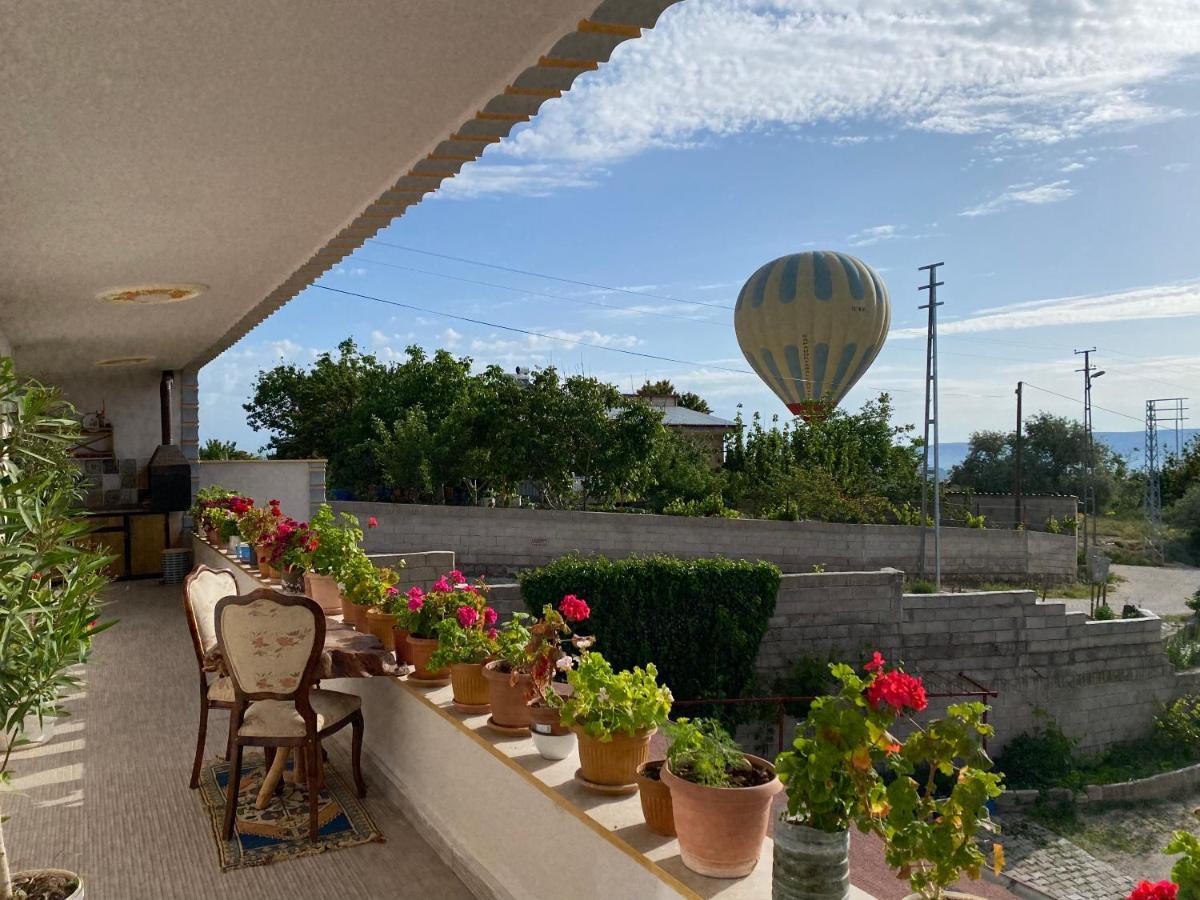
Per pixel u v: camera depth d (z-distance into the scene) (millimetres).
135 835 3953
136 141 3166
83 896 2953
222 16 2332
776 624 14969
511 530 17984
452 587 4223
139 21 2314
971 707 1883
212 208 4121
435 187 4152
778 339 27031
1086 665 16359
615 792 2750
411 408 27375
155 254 4883
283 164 3584
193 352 10070
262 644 3809
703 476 25969
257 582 6730
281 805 4254
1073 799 14430
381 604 4605
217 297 6453
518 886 3143
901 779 1849
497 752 3227
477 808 3486
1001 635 15938
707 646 14453
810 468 26203
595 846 2631
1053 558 24766
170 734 5367
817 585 15164
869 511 26203
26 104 2770
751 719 14445
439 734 3855
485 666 3557
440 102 3064
